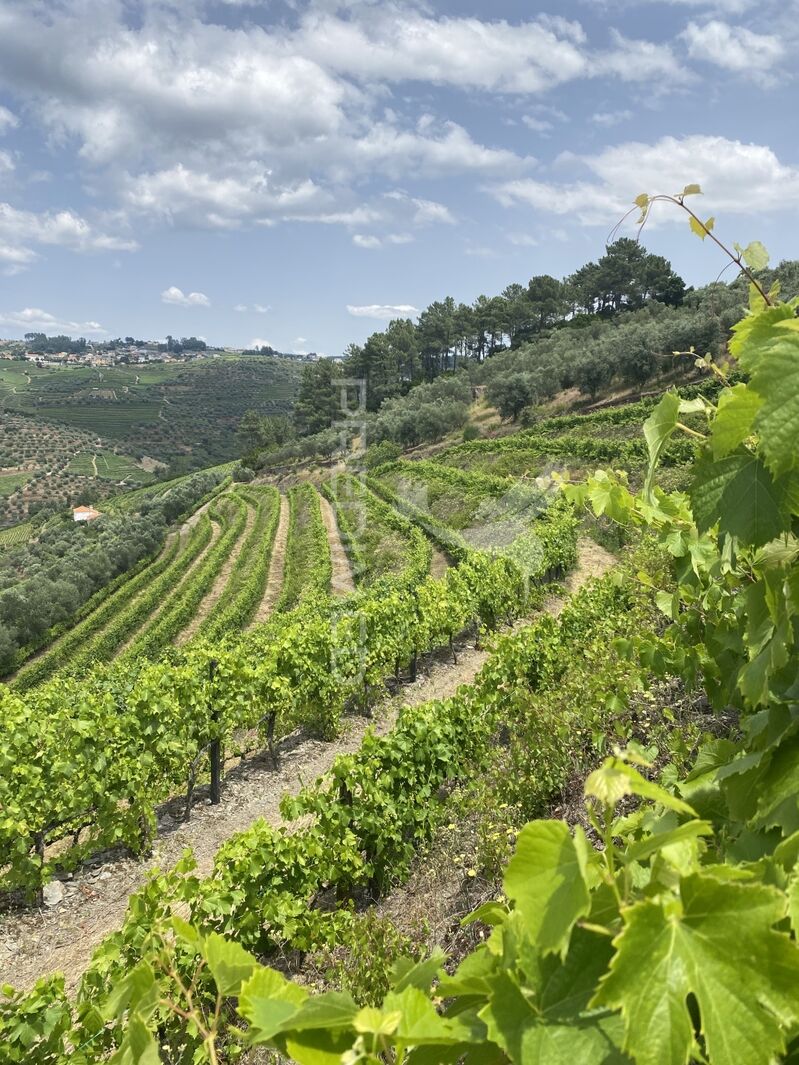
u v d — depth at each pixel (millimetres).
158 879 4613
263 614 27828
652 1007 566
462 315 88000
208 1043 845
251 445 91000
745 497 1077
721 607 2029
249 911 5051
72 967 6379
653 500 1938
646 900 609
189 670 9688
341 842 5695
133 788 8180
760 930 577
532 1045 616
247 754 11211
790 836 838
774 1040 547
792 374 891
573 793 4805
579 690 5797
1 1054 3471
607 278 73438
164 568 40938
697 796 1215
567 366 47250
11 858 7336
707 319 37438
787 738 1026
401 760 6391
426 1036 644
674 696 4602
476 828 5273
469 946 3654
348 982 3801
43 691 14141
